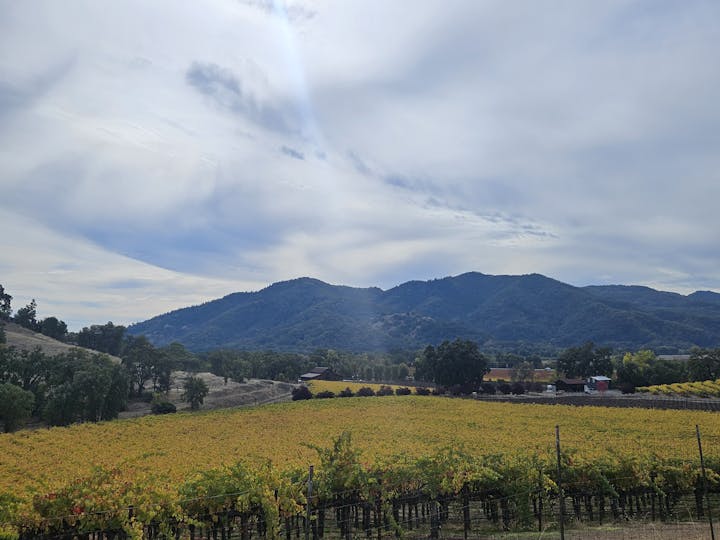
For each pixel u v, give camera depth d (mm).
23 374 84625
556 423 50750
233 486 19078
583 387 116688
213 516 18859
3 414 65188
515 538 21250
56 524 16750
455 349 111500
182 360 137250
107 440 40688
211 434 43938
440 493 22016
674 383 114000
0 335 117625
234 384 124562
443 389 100750
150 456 31500
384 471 21844
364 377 151750
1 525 15648
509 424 49875
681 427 47469
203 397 96375
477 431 44375
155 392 102750
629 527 23641
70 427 48281
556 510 25969
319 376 143250
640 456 27578
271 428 47750
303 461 25000
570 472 24766
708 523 24641
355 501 21141
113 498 17312
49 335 170500
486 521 25125
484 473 22438
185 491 18859
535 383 113000
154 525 18672
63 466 28578
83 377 74250
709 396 89125
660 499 25844
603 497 25375
